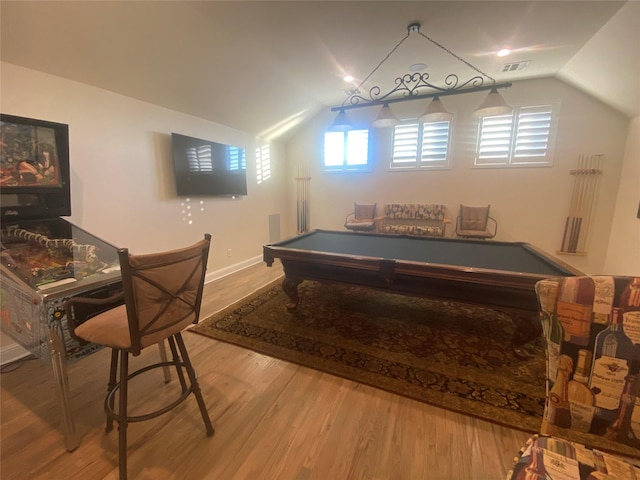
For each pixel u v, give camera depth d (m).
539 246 4.49
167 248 3.52
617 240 3.91
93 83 2.65
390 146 5.15
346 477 1.30
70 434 1.42
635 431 0.84
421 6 2.37
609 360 0.85
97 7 2.06
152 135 3.26
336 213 5.77
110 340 1.28
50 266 1.65
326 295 3.38
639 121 3.56
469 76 3.94
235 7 2.33
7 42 2.02
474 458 1.39
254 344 2.35
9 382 1.94
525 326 2.07
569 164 4.19
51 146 2.01
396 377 1.95
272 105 4.39
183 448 1.44
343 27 2.65
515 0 2.30
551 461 0.83
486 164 4.60
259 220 5.23
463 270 2.00
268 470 1.33
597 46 2.93
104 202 2.84
